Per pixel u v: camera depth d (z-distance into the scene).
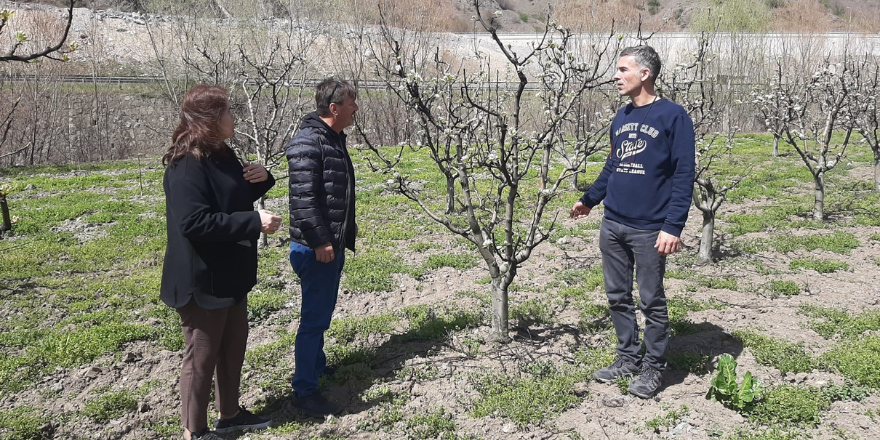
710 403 3.74
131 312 5.61
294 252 3.65
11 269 6.79
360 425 3.67
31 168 14.91
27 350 4.77
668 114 3.57
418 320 5.16
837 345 4.43
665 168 3.62
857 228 7.89
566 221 8.69
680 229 3.53
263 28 17.42
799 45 21.47
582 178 11.57
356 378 4.22
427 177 12.08
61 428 3.76
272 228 3.17
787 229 7.96
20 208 9.86
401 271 6.69
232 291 3.22
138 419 3.85
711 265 6.52
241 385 4.21
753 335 4.57
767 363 4.20
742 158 13.89
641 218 3.68
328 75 18.78
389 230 8.42
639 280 3.79
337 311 5.67
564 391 3.93
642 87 3.69
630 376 4.04
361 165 13.52
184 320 3.28
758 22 22.39
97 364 4.60
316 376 3.84
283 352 4.68
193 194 3.03
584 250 7.30
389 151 15.11
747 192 10.23
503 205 9.63
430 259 7.01
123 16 30.50
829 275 6.10
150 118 21.14
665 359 3.92
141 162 15.90
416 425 3.67
